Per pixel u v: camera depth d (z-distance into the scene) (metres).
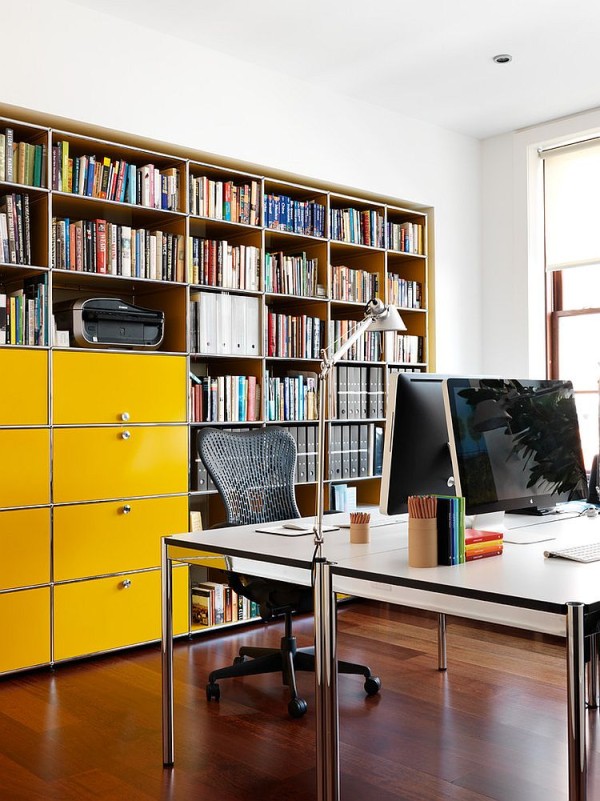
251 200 4.69
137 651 4.12
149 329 4.22
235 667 3.39
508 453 2.61
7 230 3.76
